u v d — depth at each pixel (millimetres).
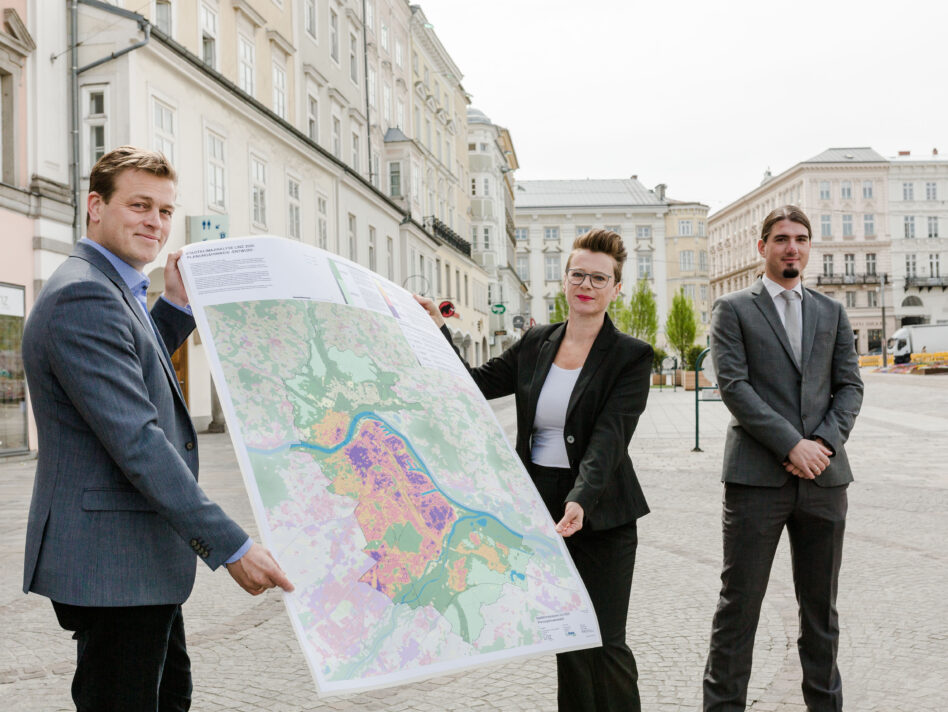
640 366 2852
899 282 83250
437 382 2719
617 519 2764
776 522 3131
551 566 2439
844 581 5434
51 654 4262
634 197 90750
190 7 18109
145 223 2238
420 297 3209
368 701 3631
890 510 7926
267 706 3576
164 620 2154
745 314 3268
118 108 15055
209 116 18141
